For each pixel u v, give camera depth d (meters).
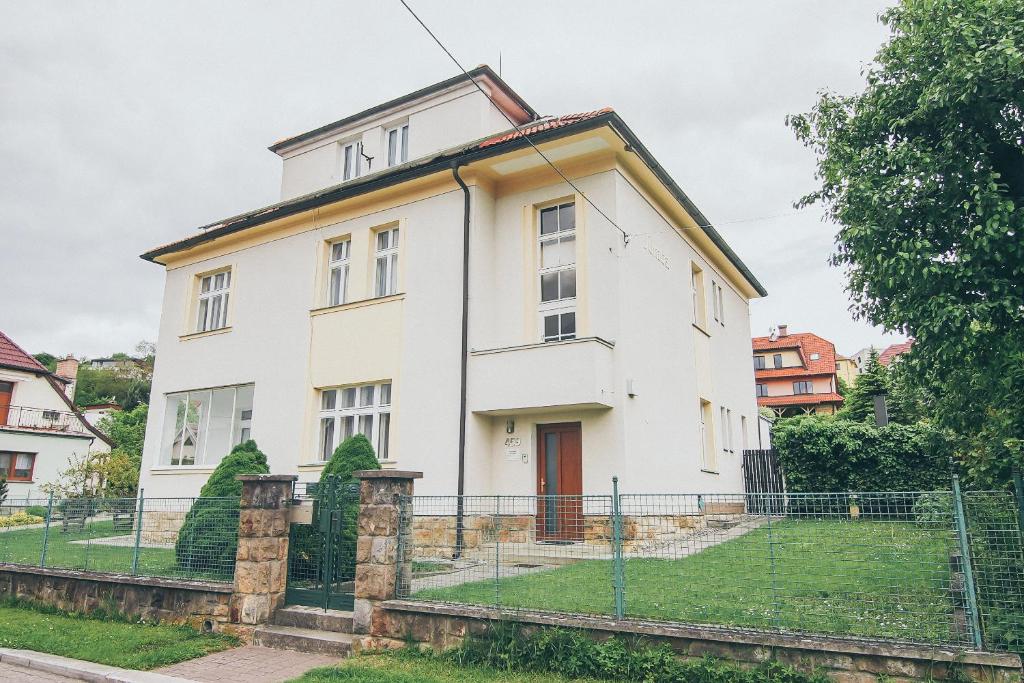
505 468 12.20
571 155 12.41
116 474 21.62
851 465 17.22
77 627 8.00
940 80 6.18
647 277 13.10
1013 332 5.82
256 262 16.12
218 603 7.62
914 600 5.04
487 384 11.95
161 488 16.41
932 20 6.40
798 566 5.48
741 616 5.61
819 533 5.44
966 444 7.38
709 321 17.00
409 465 12.55
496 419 12.50
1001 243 5.84
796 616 5.39
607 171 12.31
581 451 11.74
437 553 7.26
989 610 4.77
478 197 13.06
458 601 6.58
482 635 6.12
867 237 6.59
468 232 12.78
